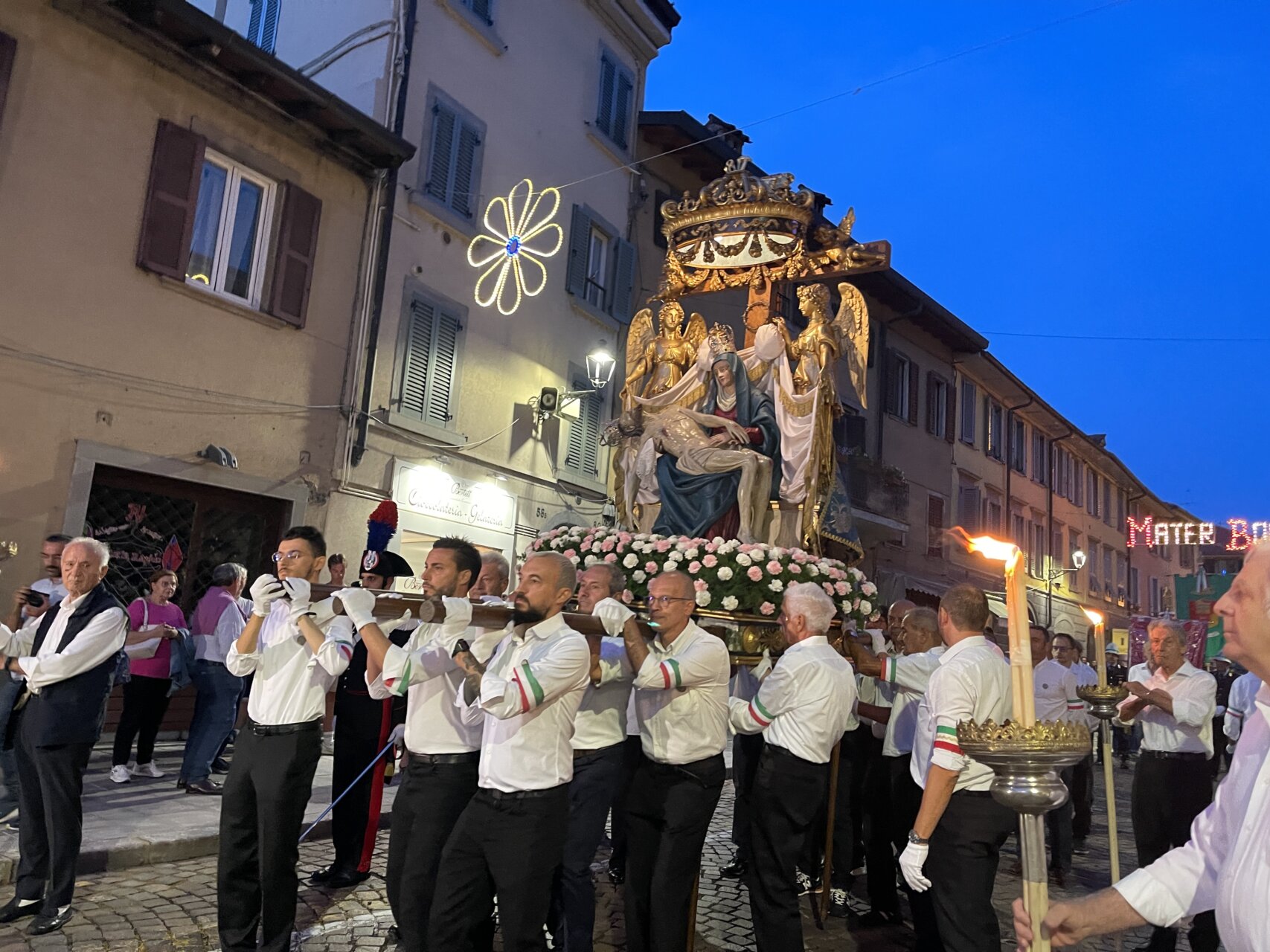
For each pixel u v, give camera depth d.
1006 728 1.96
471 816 3.46
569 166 16.59
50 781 4.44
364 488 12.53
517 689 3.29
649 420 7.99
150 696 7.83
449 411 13.85
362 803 5.45
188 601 10.74
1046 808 1.95
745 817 5.74
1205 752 5.07
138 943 4.39
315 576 4.31
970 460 26.06
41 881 4.64
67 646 4.45
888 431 22.27
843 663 4.30
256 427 11.35
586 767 4.24
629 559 6.01
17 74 9.28
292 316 11.72
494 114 15.03
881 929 5.34
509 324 15.05
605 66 17.59
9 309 9.16
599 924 5.03
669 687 3.87
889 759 5.41
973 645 3.76
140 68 10.30
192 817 6.46
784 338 7.64
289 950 4.05
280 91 11.35
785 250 7.84
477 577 4.10
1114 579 36.56
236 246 11.48
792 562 5.96
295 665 4.09
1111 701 4.00
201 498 10.92
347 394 12.40
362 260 12.76
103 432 9.86
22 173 9.29
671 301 8.29
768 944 4.04
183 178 10.58
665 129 18.39
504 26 15.31
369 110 13.29
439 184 13.87
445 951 3.43
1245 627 1.67
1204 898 1.91
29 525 9.23
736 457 7.26
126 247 10.12
